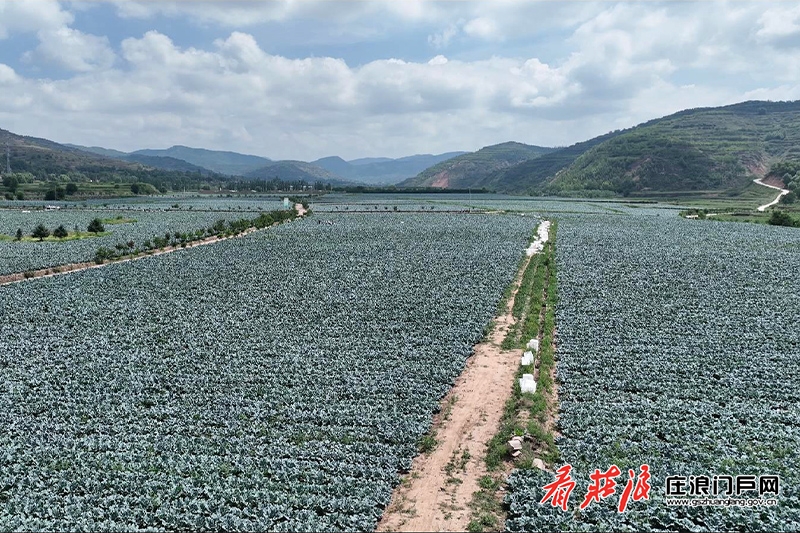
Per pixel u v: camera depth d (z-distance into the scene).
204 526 19.64
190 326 43.84
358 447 24.98
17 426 27.41
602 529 19.16
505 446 24.42
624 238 92.44
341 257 75.94
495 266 67.31
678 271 63.03
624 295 52.00
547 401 29.67
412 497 21.67
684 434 26.03
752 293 52.44
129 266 69.44
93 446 25.25
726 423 26.95
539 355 36.25
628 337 39.66
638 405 28.97
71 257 76.38
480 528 19.52
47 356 37.16
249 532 19.34
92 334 41.97
